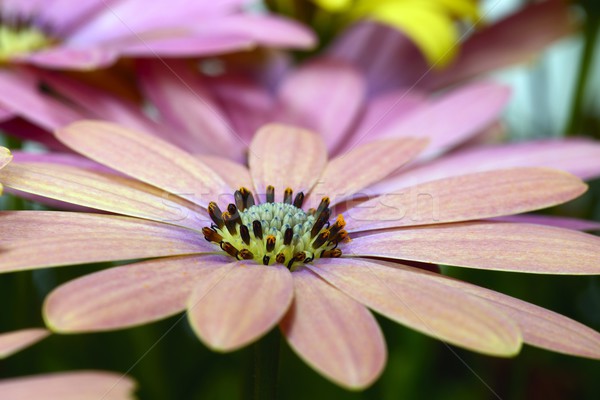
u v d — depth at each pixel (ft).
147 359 0.77
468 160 0.75
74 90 0.75
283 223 0.64
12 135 0.73
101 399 0.56
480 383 0.80
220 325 0.54
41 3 0.81
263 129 0.71
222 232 0.64
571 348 0.57
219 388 0.79
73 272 0.78
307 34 0.78
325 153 0.70
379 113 0.81
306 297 0.58
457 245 0.62
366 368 0.53
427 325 0.56
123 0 0.80
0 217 0.61
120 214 0.65
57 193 0.62
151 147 0.67
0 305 0.78
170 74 0.77
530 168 0.67
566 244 0.62
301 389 0.78
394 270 0.60
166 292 0.57
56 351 0.77
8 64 0.76
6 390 0.56
